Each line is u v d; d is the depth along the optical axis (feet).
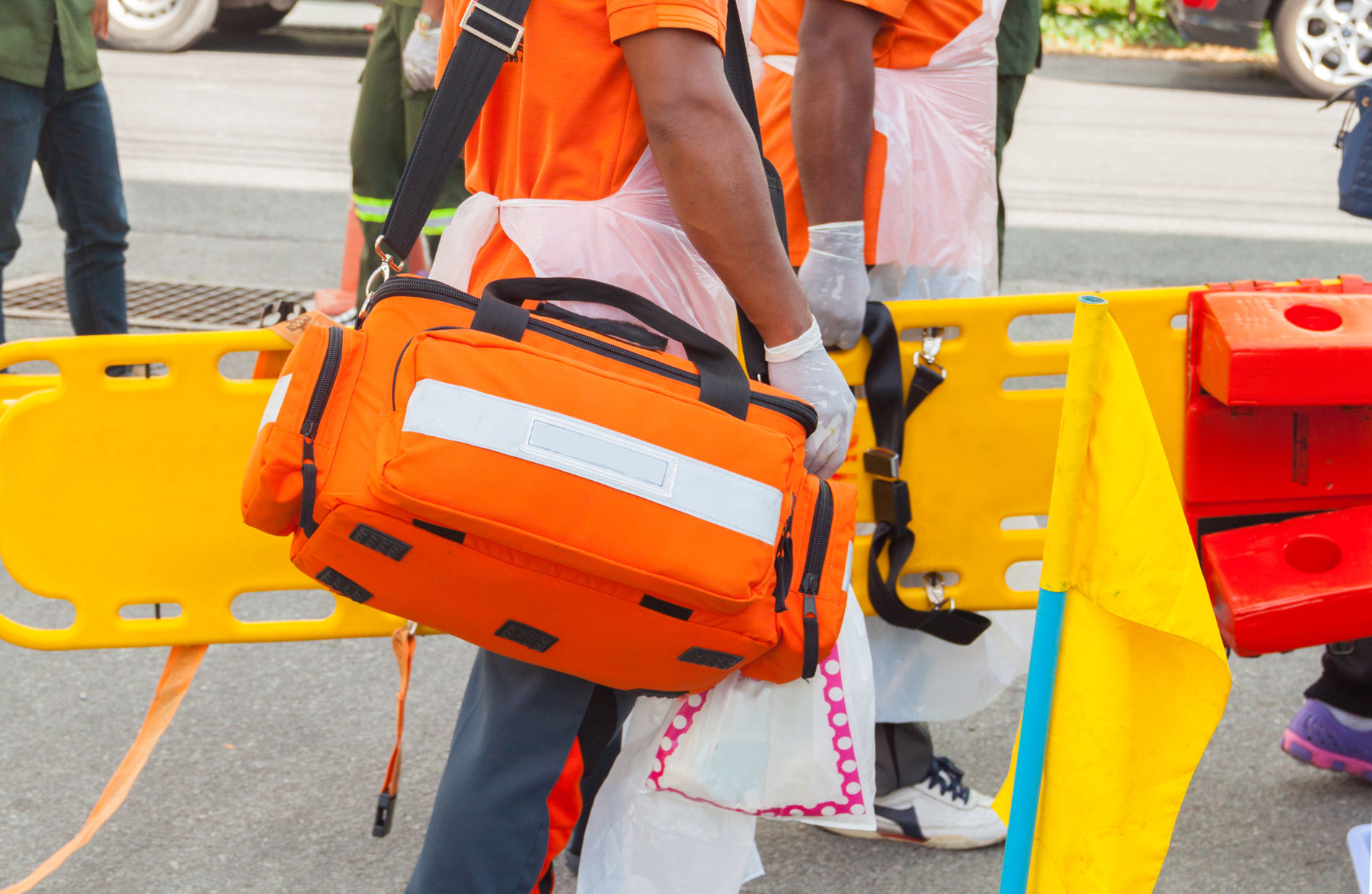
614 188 5.08
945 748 8.95
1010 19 9.79
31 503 6.98
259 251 19.38
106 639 7.28
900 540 7.17
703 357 4.98
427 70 12.67
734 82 5.14
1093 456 5.18
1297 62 32.50
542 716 5.25
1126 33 40.34
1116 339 5.05
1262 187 24.73
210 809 8.12
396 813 8.15
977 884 7.50
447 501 4.37
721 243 4.75
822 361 5.17
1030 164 25.98
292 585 7.39
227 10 35.50
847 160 6.79
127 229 12.80
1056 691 5.46
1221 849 7.77
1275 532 6.65
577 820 5.89
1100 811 5.43
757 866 6.17
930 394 7.36
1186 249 20.61
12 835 7.81
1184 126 30.07
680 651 4.86
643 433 4.56
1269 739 8.94
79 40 11.71
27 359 6.75
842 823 5.89
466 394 4.44
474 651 10.17
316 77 31.91
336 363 4.69
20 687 9.44
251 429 7.06
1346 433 6.95
